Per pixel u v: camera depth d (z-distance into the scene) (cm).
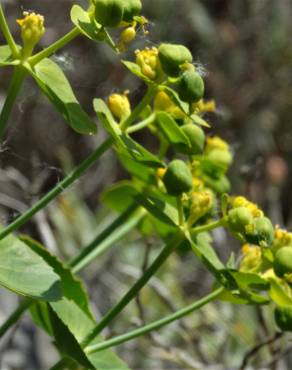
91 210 64
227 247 39
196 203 26
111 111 27
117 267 46
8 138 29
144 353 39
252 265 26
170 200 28
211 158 29
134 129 27
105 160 66
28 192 37
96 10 25
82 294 28
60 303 27
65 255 43
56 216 44
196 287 52
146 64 26
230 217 26
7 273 25
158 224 30
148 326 26
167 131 27
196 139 27
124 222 31
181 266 51
